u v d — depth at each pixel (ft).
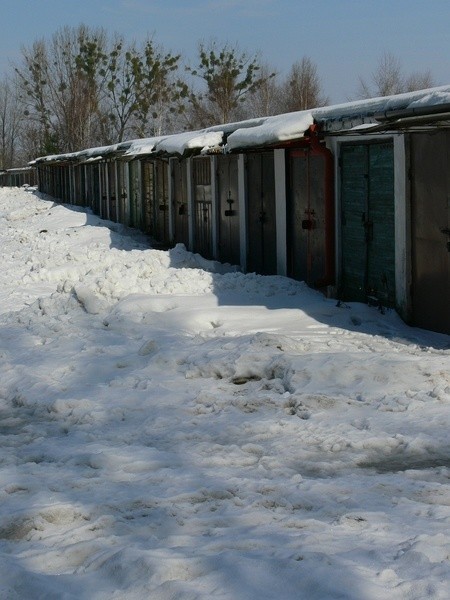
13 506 20.17
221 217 66.85
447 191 36.86
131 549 16.20
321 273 49.32
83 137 225.56
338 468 22.38
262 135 48.52
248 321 40.68
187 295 45.50
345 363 29.86
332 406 27.40
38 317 45.85
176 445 25.12
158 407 29.27
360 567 15.11
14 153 296.30
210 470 22.35
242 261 61.93
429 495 19.83
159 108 222.89
